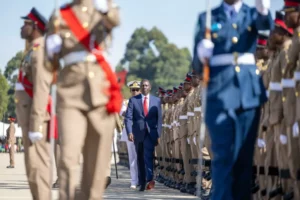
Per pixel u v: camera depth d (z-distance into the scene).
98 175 20.80
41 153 23.39
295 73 22.73
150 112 42.56
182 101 42.94
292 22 23.08
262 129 26.23
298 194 23.56
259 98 20.72
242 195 20.80
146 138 42.31
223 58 20.67
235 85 20.61
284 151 24.44
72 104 20.34
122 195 37.84
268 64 26.12
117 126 44.50
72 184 20.11
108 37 20.73
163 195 37.94
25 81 23.36
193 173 37.16
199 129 35.44
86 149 20.88
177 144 42.72
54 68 21.70
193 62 20.81
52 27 20.53
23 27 23.52
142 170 42.06
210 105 20.67
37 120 22.52
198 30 20.80
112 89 20.47
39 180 23.41
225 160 20.56
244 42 20.77
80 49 20.42
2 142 152.50
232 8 20.92
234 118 20.47
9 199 34.09
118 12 20.62
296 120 22.84
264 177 26.94
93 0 20.56
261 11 20.52
